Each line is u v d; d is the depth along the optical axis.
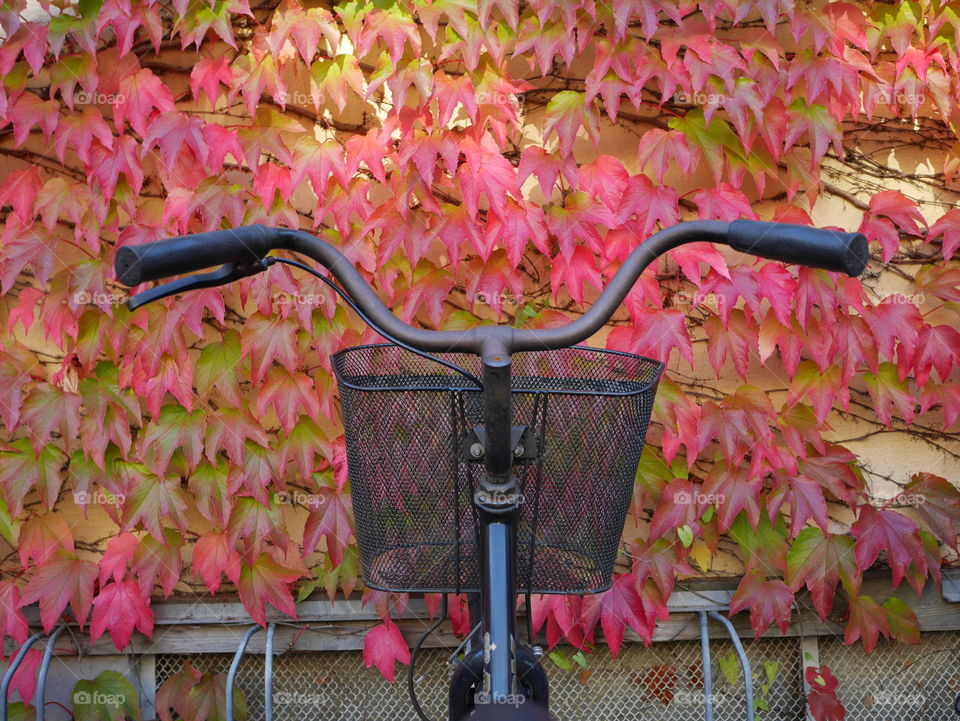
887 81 2.59
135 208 2.60
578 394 1.56
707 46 2.46
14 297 2.71
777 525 2.73
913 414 2.69
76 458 2.65
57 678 2.71
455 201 2.62
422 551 1.74
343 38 2.58
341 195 2.59
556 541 1.71
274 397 2.60
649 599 2.66
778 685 2.81
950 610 2.76
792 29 2.48
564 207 2.57
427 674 2.75
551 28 2.46
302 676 2.79
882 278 2.76
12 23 2.45
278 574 2.66
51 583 2.62
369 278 2.60
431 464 1.71
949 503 2.73
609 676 2.79
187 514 2.73
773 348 2.63
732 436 2.60
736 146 2.59
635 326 2.52
